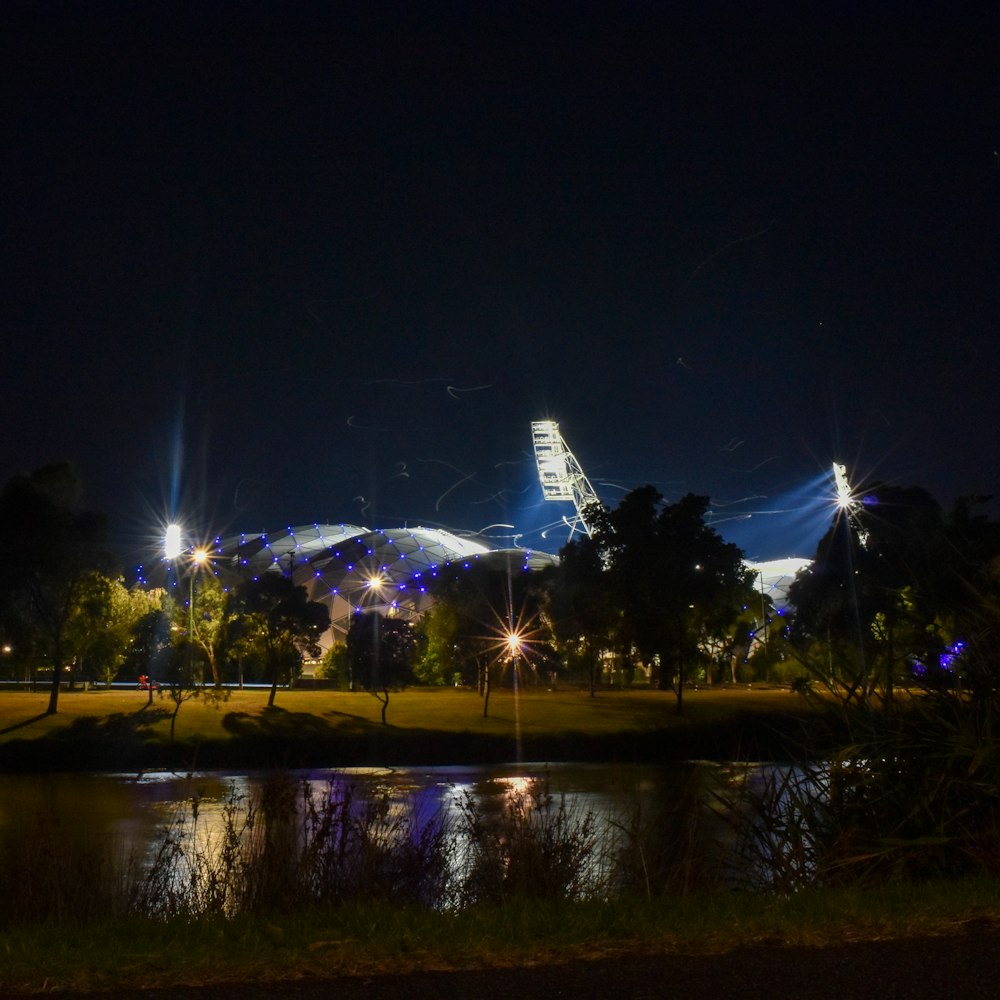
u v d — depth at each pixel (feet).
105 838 53.72
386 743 152.87
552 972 19.77
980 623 33.55
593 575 199.72
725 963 20.06
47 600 162.91
